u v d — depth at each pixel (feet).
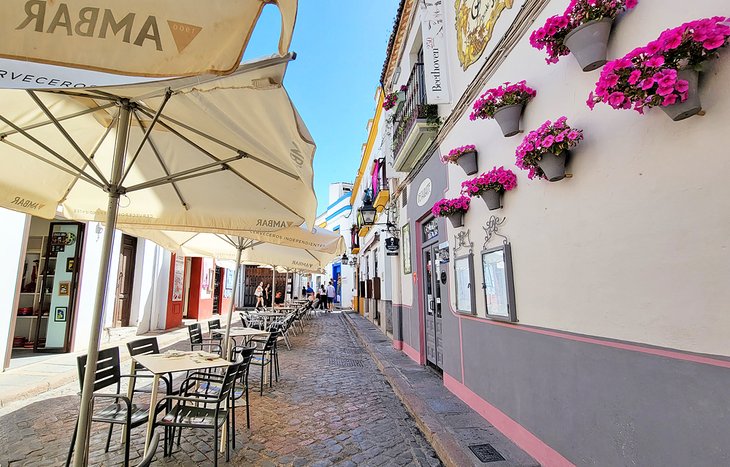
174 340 33.88
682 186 6.26
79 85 5.15
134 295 36.94
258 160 9.56
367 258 60.54
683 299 6.20
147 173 12.58
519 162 9.67
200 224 13.15
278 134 7.56
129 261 36.76
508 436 12.10
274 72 5.47
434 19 18.24
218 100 7.34
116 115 10.40
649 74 5.85
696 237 6.02
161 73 4.57
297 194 10.80
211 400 10.56
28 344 27.12
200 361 12.46
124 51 4.50
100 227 29.14
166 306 41.37
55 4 4.23
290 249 30.68
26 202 10.60
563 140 8.52
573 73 9.00
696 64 5.71
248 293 90.99
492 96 11.36
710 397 5.72
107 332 29.96
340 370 25.21
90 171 11.94
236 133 8.41
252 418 15.38
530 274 10.83
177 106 8.60
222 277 64.28
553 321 9.70
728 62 5.59
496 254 12.74
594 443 8.14
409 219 27.43
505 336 12.32
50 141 10.28
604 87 6.43
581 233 8.67
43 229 28.53
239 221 13.24
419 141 21.42
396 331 31.37
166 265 41.88
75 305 26.73
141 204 12.99
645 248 6.93
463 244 15.92
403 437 13.61
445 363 18.90
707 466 5.72
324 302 89.04
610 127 7.86
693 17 6.11
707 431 5.74
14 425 13.87
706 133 5.89
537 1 10.42
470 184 12.95
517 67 11.63
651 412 6.72
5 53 4.18
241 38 4.47
